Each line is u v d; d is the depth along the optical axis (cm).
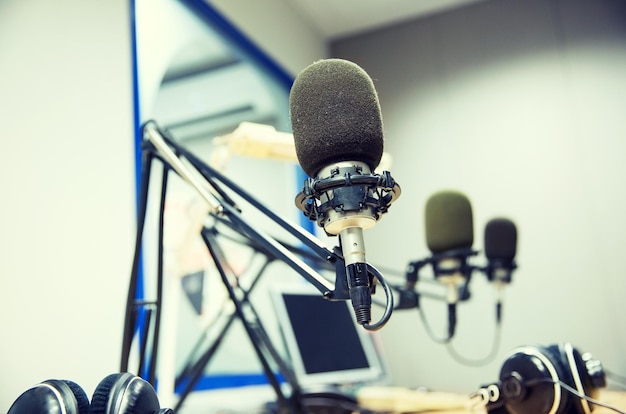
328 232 56
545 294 232
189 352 144
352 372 156
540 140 248
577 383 80
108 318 119
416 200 259
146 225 134
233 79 196
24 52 111
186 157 85
